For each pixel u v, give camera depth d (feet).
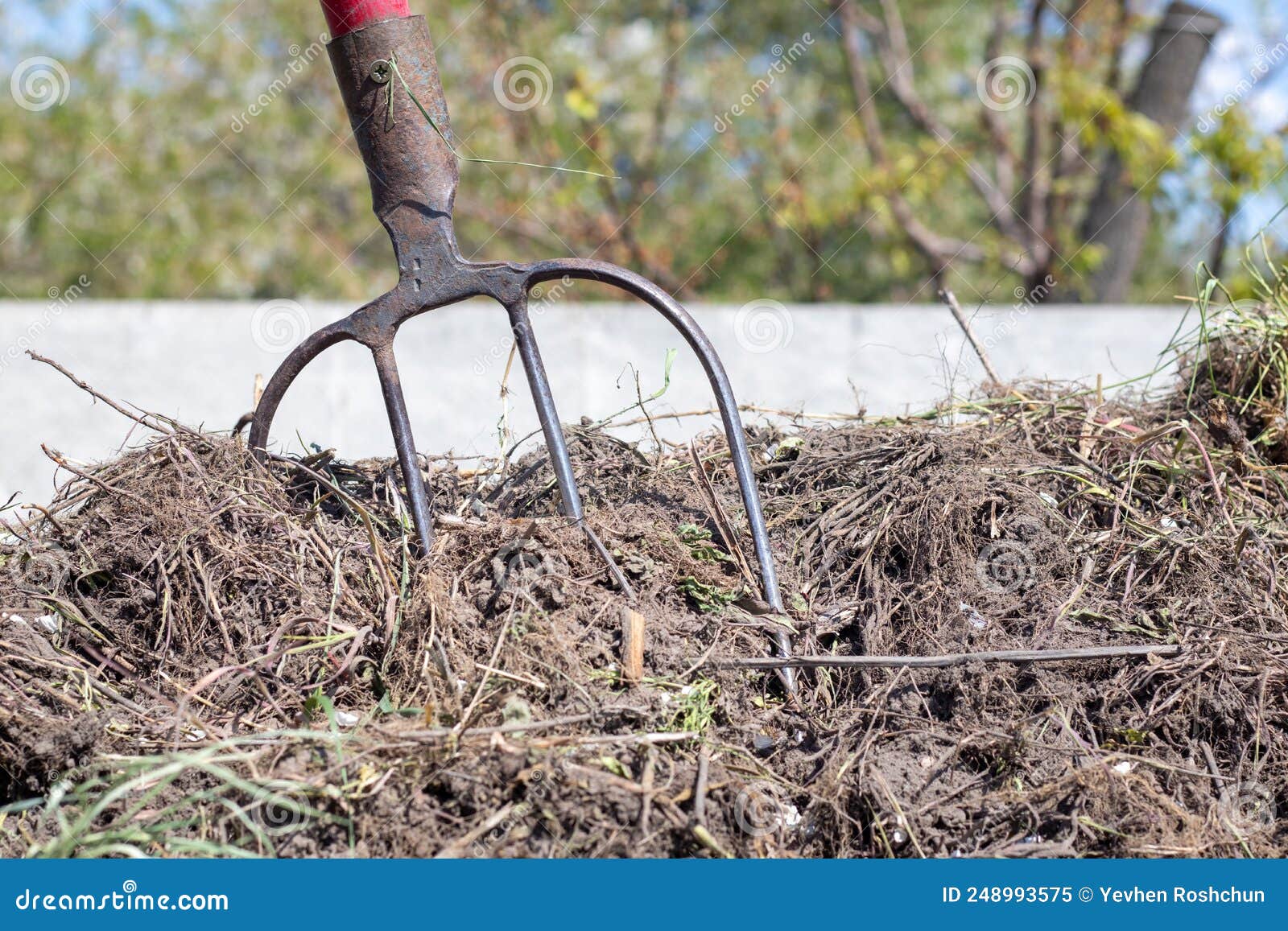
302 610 5.92
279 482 6.63
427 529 6.23
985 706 5.57
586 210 19.56
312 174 20.84
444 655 5.42
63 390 11.14
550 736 5.11
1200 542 6.31
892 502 6.62
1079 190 21.16
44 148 20.81
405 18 6.33
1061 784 5.19
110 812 5.05
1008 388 7.91
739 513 6.81
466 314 11.01
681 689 5.56
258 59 21.29
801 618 6.10
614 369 10.97
